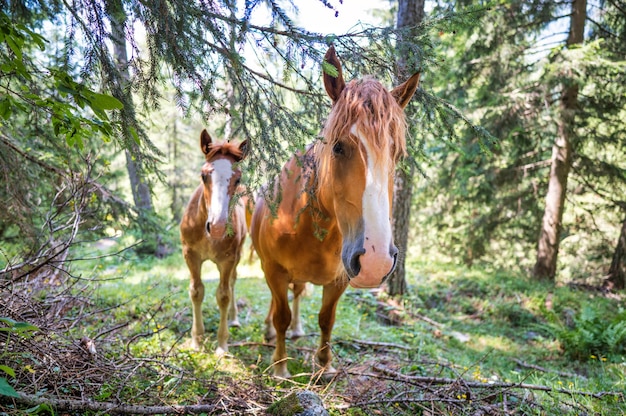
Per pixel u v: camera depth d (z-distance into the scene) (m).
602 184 9.87
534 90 8.60
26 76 1.87
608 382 4.18
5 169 3.84
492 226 10.72
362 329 5.43
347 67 2.69
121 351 3.13
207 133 3.86
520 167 9.75
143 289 5.94
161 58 2.22
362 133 2.02
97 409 2.25
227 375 3.19
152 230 5.51
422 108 2.97
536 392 3.40
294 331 4.54
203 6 2.05
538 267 9.79
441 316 7.40
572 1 8.56
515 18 8.40
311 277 3.12
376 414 2.81
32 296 3.32
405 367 3.87
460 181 10.26
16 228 5.00
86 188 3.73
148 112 2.53
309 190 2.69
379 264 1.96
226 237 3.81
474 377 3.71
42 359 2.46
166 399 2.63
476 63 8.91
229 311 4.81
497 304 8.05
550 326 6.93
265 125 2.31
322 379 3.37
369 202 2.01
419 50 2.51
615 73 7.90
